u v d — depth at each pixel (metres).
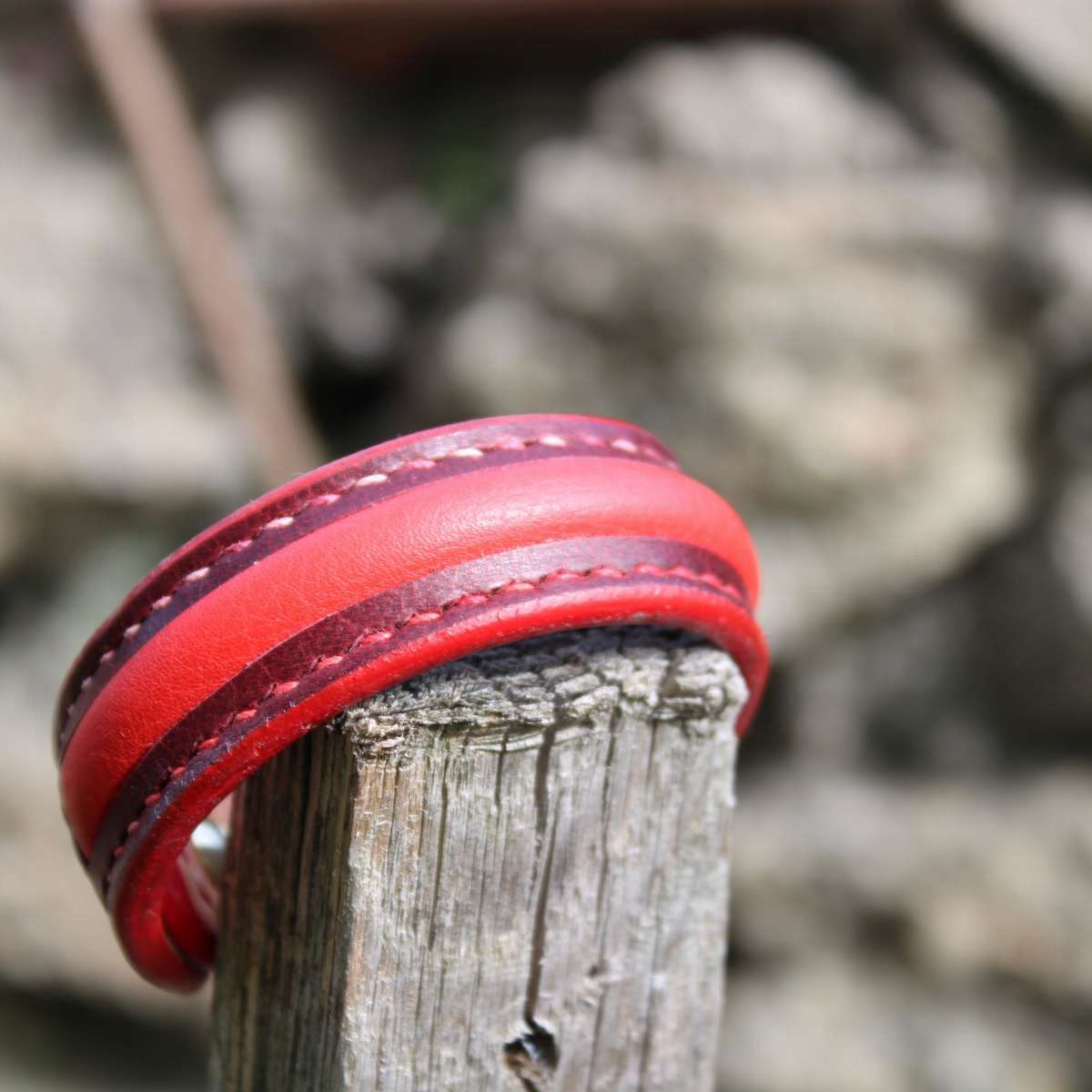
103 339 1.20
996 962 0.97
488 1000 0.34
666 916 0.35
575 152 1.10
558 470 0.34
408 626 0.33
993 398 1.01
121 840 0.34
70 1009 1.08
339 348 1.22
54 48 1.30
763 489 0.99
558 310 1.02
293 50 1.30
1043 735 1.06
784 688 1.08
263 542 0.33
